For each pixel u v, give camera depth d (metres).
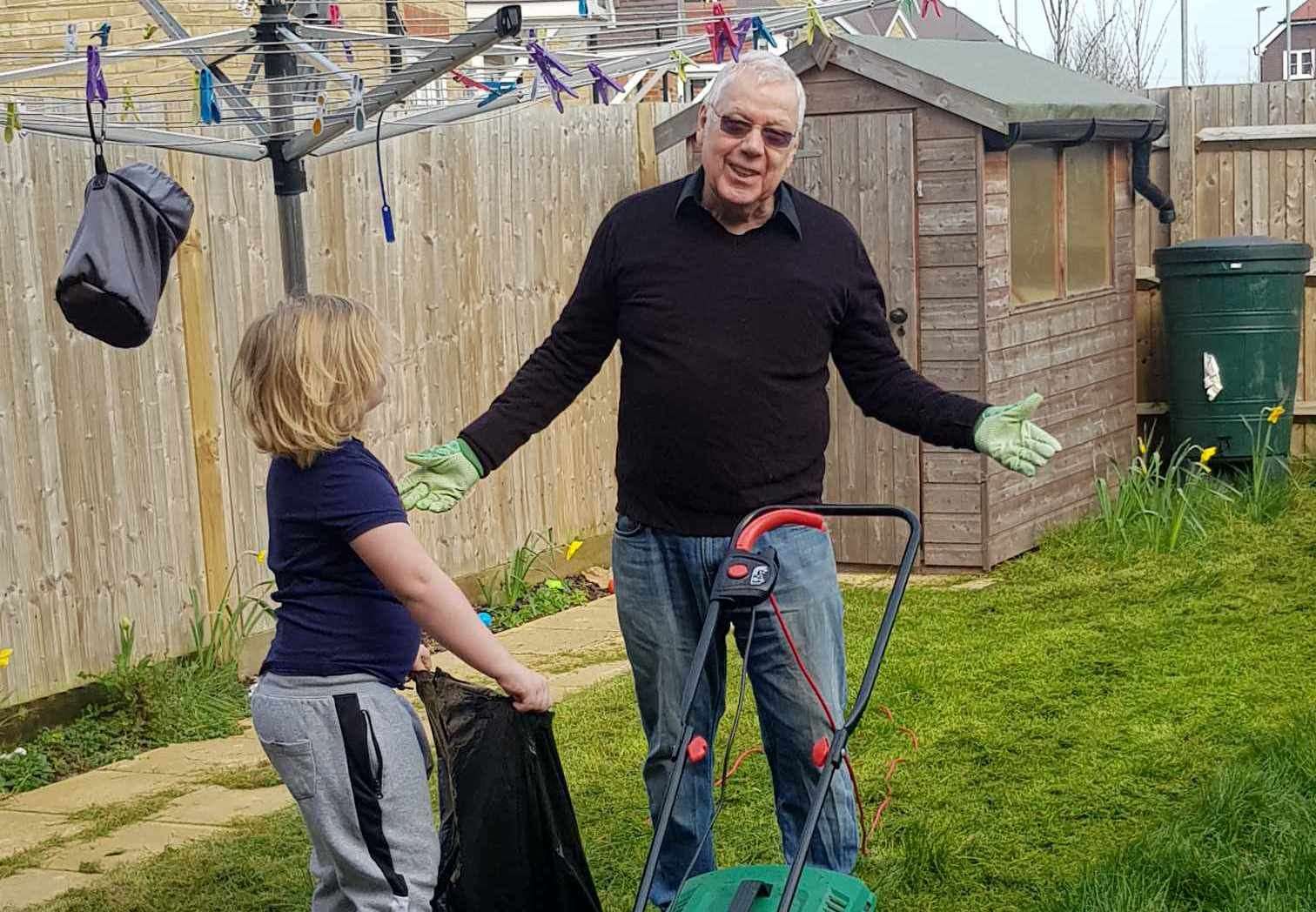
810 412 4.07
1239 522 9.15
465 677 7.33
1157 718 6.00
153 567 6.82
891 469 8.84
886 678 6.66
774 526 3.87
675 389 3.99
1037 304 8.98
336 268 7.62
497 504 8.62
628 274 4.05
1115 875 4.45
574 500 9.27
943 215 8.49
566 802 3.65
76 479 6.48
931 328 8.59
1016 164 8.81
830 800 4.15
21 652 6.27
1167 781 5.35
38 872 5.08
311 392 3.42
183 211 4.75
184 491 6.96
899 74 8.44
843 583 8.69
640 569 4.15
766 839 5.02
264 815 5.51
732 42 5.02
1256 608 7.54
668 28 5.28
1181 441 10.05
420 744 3.59
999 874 4.67
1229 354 9.73
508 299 8.70
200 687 6.79
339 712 3.45
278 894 4.73
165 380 6.87
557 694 6.84
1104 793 5.26
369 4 9.45
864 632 7.50
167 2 10.14
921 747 5.80
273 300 7.36
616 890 4.64
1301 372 10.57
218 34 4.83
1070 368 9.34
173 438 6.91
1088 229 9.62
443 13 11.30
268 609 6.54
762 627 4.05
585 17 4.94
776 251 4.00
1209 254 9.64
